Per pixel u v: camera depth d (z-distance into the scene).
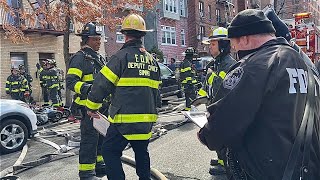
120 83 3.70
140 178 4.02
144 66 3.79
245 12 2.09
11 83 13.07
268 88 1.86
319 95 2.10
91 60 4.56
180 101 14.31
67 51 12.16
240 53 2.14
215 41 4.26
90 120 4.46
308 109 1.93
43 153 6.81
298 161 1.85
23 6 18.25
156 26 33.91
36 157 6.52
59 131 8.97
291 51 2.01
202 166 5.26
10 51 18.59
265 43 2.05
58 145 7.37
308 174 1.86
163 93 13.87
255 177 1.96
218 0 42.19
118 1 12.75
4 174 5.52
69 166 5.75
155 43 33.88
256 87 1.86
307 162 1.86
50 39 20.47
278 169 1.86
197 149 6.23
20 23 17.73
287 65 1.92
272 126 1.87
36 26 18.50
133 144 3.92
